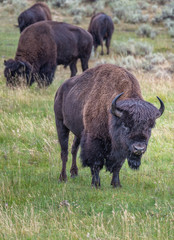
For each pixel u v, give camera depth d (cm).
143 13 11662
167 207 1978
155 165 2734
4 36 8438
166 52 7619
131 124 1780
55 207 1978
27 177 2516
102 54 7894
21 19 7431
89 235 1611
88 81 2317
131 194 2164
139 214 1873
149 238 1591
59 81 5478
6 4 11425
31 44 4791
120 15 11275
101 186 2302
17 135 3262
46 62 4881
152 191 2247
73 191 2205
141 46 7775
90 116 2144
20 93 4334
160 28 10188
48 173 2606
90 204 2022
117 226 1731
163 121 3522
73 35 5228
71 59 5344
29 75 4728
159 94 4341
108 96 2091
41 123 3481
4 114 3697
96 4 12162
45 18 7594
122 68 2181
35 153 2964
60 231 1684
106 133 2094
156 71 5975
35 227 1680
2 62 6319
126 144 1836
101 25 7738
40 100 4281
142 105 1816
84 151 2183
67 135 2616
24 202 2075
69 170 2716
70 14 11294
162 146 3069
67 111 2456
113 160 2158
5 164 2806
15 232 1623
